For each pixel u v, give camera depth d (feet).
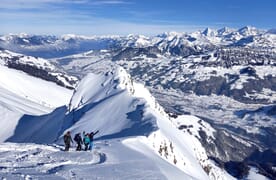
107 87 380.78
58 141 280.10
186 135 322.14
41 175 102.22
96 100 366.63
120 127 279.90
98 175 108.47
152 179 109.91
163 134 233.76
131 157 139.13
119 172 114.32
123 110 312.50
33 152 140.46
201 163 307.99
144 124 266.57
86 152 144.66
